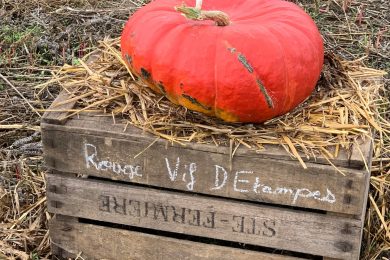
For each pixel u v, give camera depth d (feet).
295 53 7.25
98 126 7.59
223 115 7.29
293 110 7.77
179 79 7.09
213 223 7.83
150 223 8.05
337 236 7.48
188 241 8.11
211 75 6.99
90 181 7.97
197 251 8.09
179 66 7.06
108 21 14.58
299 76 7.29
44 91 12.14
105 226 8.43
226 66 6.95
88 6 15.64
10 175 10.33
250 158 7.26
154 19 7.49
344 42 14.23
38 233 9.29
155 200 7.85
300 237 7.63
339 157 7.08
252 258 7.95
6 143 11.16
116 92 8.02
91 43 13.76
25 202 9.86
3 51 13.87
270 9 7.88
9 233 9.22
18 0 15.78
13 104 11.85
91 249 8.48
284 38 7.27
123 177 7.77
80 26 14.53
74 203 8.14
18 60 13.41
